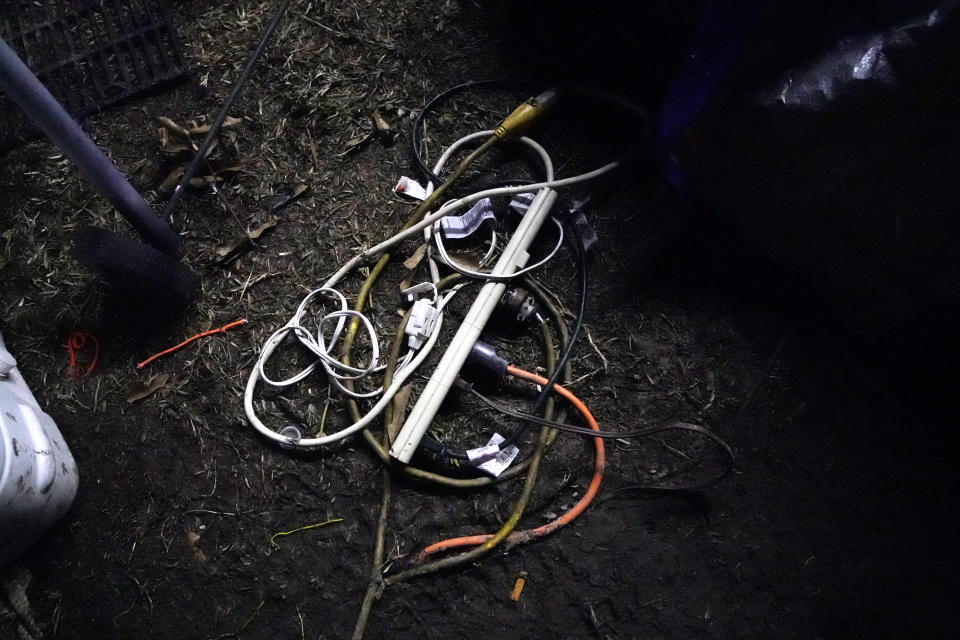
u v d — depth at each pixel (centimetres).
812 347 166
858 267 155
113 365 170
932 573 147
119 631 150
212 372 168
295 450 160
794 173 148
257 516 156
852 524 152
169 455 162
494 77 196
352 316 165
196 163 177
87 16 204
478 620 148
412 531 154
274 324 172
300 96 193
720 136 154
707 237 178
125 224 183
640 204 181
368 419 154
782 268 174
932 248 143
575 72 195
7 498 130
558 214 178
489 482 153
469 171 186
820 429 159
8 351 170
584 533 153
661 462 158
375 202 183
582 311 165
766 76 140
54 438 155
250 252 179
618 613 148
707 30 152
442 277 174
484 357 159
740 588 149
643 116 183
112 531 157
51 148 192
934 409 159
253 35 201
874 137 133
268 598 151
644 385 165
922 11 119
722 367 166
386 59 198
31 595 153
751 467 157
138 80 197
